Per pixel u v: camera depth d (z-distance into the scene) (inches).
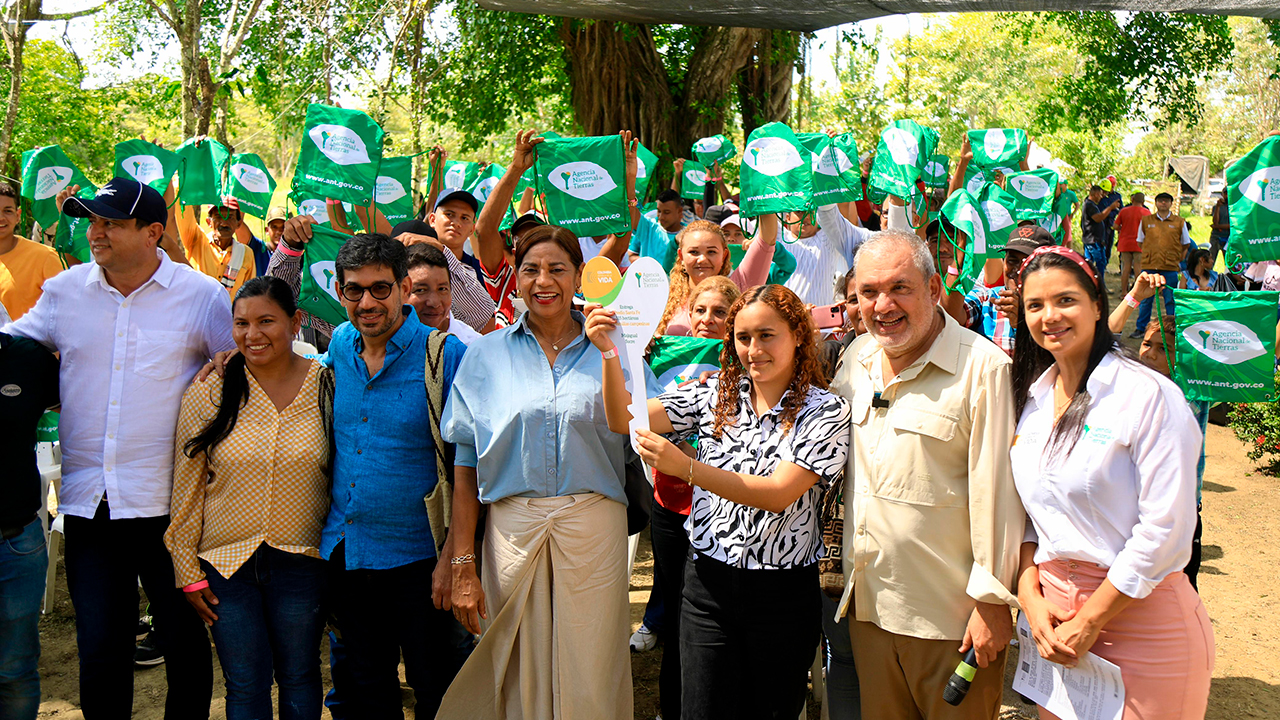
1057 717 106.1
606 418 125.0
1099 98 618.8
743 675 118.4
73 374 134.5
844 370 120.4
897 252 107.3
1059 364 105.4
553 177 184.5
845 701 130.1
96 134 679.1
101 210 128.0
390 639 135.3
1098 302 103.0
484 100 542.9
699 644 118.2
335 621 138.9
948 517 109.7
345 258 126.3
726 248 176.4
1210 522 255.3
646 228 245.4
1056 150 985.5
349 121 194.4
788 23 351.3
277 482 127.6
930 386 110.6
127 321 134.1
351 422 129.8
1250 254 154.0
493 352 127.8
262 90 507.2
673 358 151.6
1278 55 685.9
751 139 193.3
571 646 123.3
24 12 391.5
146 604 195.2
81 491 133.4
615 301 116.0
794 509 115.6
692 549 120.9
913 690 113.9
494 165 279.1
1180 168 1009.5
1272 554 231.5
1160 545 95.7
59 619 197.0
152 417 133.7
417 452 129.8
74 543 135.1
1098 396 101.6
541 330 130.2
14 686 129.0
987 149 236.4
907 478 110.3
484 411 125.0
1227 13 258.4
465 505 127.5
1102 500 100.4
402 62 526.9
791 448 113.4
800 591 115.6
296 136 538.3
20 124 610.2
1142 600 100.2
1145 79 617.9
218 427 126.6
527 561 123.3
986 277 215.0
